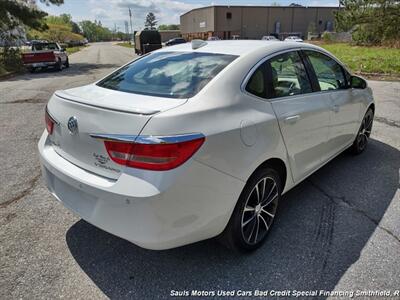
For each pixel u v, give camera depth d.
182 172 1.91
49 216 3.10
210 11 72.00
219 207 2.15
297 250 2.60
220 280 2.30
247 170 2.27
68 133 2.29
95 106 2.13
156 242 1.95
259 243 2.62
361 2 25.42
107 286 2.25
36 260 2.50
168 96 2.30
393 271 2.35
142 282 2.29
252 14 72.31
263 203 2.62
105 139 2.01
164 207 1.89
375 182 3.78
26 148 4.95
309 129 2.97
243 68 2.50
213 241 2.71
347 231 2.84
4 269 2.39
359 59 17.19
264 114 2.45
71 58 31.50
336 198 3.41
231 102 2.30
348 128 3.95
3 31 21.89
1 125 6.27
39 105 8.32
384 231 2.83
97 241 2.73
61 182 2.42
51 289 2.21
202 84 2.35
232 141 2.15
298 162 2.94
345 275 2.32
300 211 3.16
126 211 1.94
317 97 3.13
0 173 4.03
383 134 5.54
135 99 2.27
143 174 1.89
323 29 76.38
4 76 16.48
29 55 18.41
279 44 2.95
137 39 36.66
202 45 3.06
